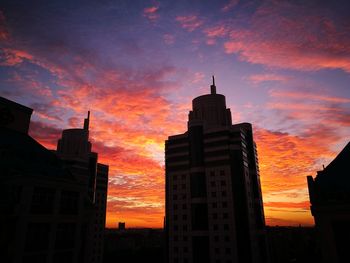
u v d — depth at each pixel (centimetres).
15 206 2994
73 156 11925
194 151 9138
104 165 14188
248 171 9112
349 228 2603
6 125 3909
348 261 2538
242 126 10031
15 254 2834
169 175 9644
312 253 17562
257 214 8762
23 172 3306
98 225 12862
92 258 12181
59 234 3369
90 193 12369
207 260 7975
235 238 7819
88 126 13562
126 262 17938
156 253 19712
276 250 16838
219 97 10806
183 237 8656
